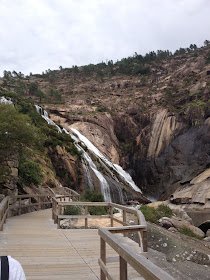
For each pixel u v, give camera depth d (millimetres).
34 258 5781
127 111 69250
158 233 11102
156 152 53562
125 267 2994
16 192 14219
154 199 48250
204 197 30578
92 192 23969
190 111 53375
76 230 9242
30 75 139250
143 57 141625
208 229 18891
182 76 91688
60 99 86062
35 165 20641
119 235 8047
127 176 54031
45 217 13297
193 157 47250
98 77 122312
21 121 12164
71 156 36844
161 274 1989
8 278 1326
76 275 4758
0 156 12711
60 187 28078
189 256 9070
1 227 8797
